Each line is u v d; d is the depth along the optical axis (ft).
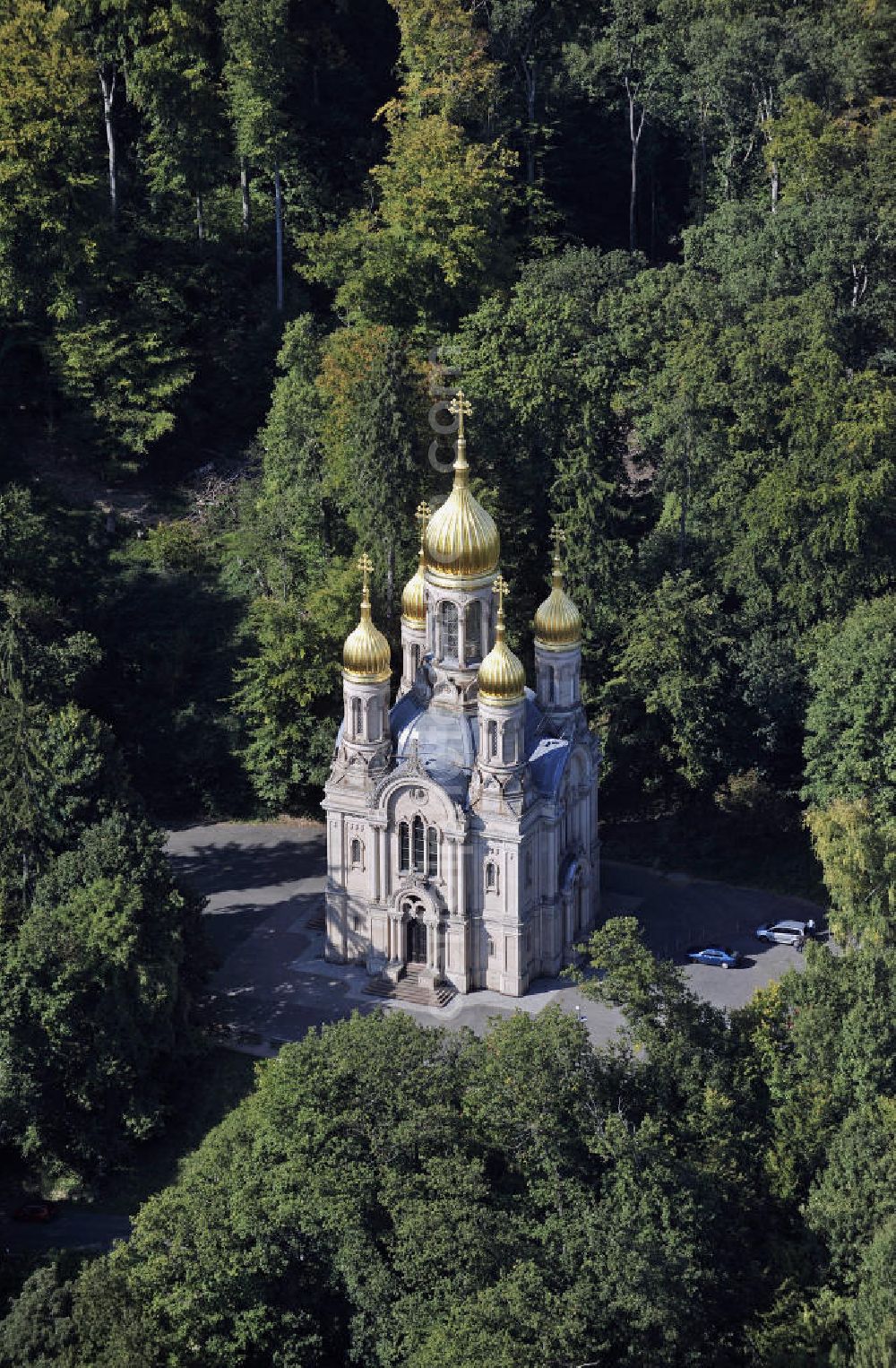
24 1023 591.78
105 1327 506.48
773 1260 533.55
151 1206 532.73
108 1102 599.57
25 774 633.61
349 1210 519.19
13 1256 567.18
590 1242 509.35
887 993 562.66
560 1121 534.37
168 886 629.51
